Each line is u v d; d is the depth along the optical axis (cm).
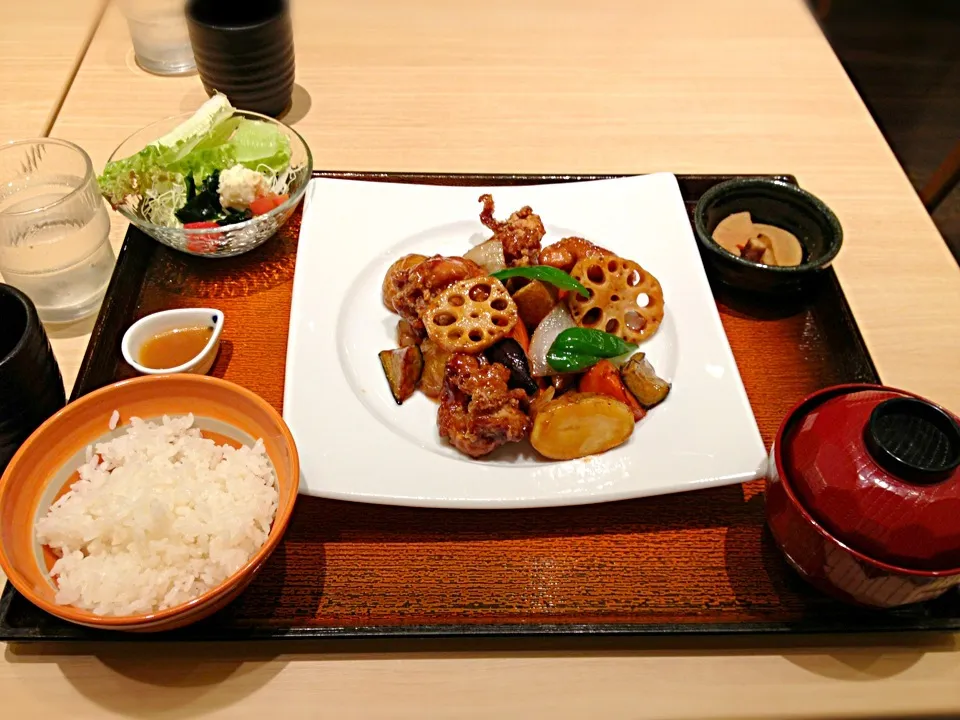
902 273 55
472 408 40
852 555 34
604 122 65
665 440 42
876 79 77
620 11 77
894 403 34
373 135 62
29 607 36
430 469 40
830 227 51
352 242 52
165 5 65
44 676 34
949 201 66
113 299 48
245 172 51
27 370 39
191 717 34
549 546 40
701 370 46
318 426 42
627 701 35
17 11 72
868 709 35
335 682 35
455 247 53
